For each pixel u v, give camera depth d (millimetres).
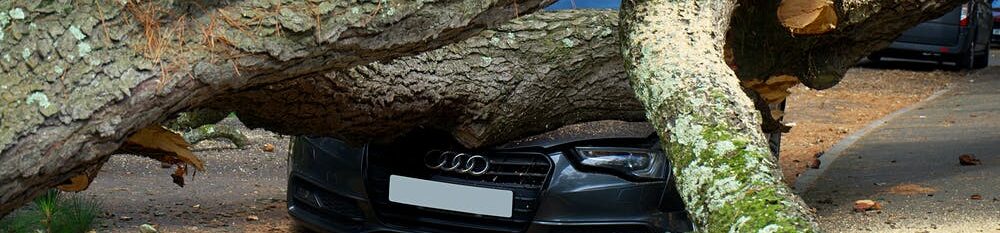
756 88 4957
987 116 10609
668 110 2707
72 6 2602
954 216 5598
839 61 4895
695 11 3068
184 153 3520
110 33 2633
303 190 5074
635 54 2984
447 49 4168
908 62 20953
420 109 4109
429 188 4648
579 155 4523
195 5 2742
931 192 6270
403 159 4723
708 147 2504
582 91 4492
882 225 5480
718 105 2623
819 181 6930
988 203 5867
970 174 6785
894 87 16156
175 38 2717
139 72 2654
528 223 4531
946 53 18734
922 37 18766
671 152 2633
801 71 4879
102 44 2621
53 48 2566
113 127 2635
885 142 8758
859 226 5496
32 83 2539
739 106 2637
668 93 2752
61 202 5242
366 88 3818
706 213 2398
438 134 4707
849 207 6008
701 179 2455
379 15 2893
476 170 4609
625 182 4484
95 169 3119
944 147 8172
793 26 4348
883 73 18391
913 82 17000
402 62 3963
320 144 4961
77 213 5113
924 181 6668
